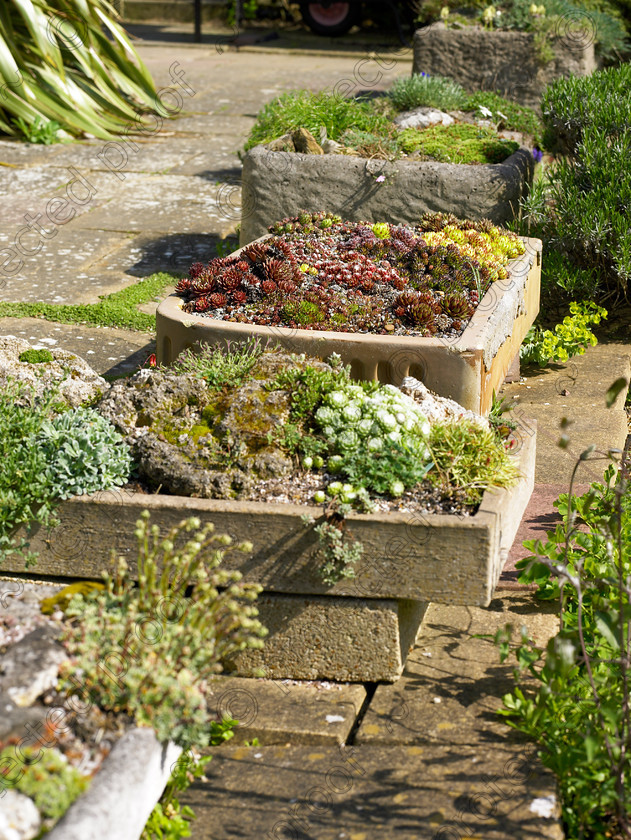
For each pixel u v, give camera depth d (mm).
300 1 19828
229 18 21688
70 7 11641
